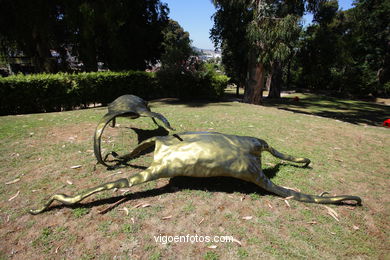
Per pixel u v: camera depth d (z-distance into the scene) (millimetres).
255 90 13852
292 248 2207
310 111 14289
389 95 25234
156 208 2711
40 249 2150
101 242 2229
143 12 17422
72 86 9570
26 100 8547
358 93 25125
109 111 3605
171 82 13195
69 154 4195
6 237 2291
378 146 5352
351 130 6746
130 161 3959
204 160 2711
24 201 2850
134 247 2170
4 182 3260
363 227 2562
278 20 11414
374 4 24922
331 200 2869
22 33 14016
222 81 13469
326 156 4562
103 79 10656
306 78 30750
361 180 3656
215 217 2592
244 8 13711
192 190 3086
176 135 3178
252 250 2162
